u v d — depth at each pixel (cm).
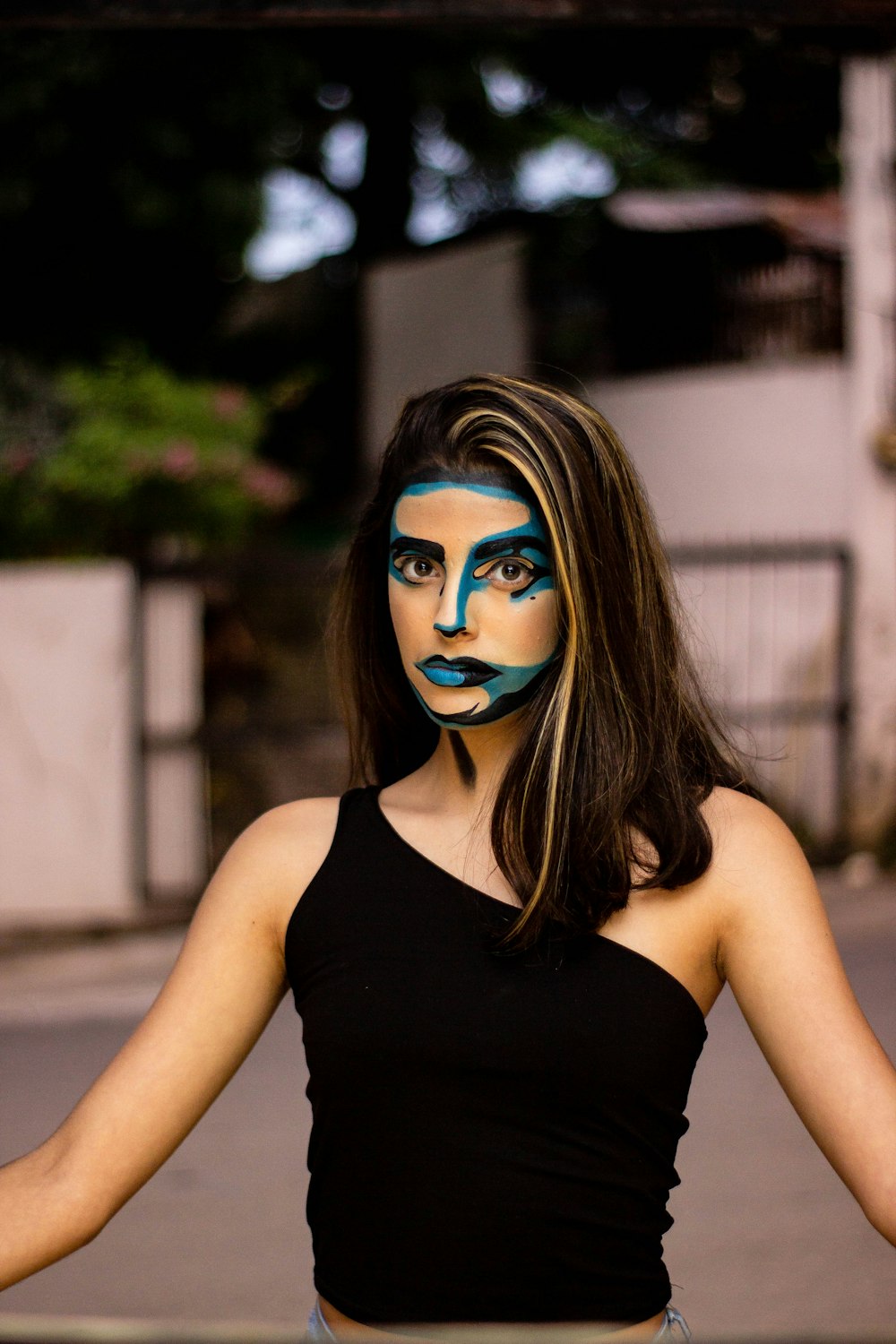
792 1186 368
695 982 126
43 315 1244
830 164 1306
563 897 124
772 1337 107
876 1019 495
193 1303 312
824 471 784
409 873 131
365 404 1422
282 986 138
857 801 752
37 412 890
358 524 154
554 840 124
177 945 601
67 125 1112
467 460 134
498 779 135
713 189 1371
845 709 754
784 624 768
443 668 134
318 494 1519
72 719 639
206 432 952
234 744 656
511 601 133
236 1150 398
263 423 1186
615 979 124
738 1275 320
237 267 1292
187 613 653
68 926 628
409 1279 123
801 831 751
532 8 296
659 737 132
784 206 891
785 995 123
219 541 900
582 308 1065
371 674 157
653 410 904
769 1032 124
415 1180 123
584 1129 123
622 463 138
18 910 638
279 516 1123
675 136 1441
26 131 1109
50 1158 126
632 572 136
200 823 662
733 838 128
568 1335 118
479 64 1402
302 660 805
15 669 634
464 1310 121
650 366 971
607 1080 122
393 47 1361
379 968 127
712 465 860
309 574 655
